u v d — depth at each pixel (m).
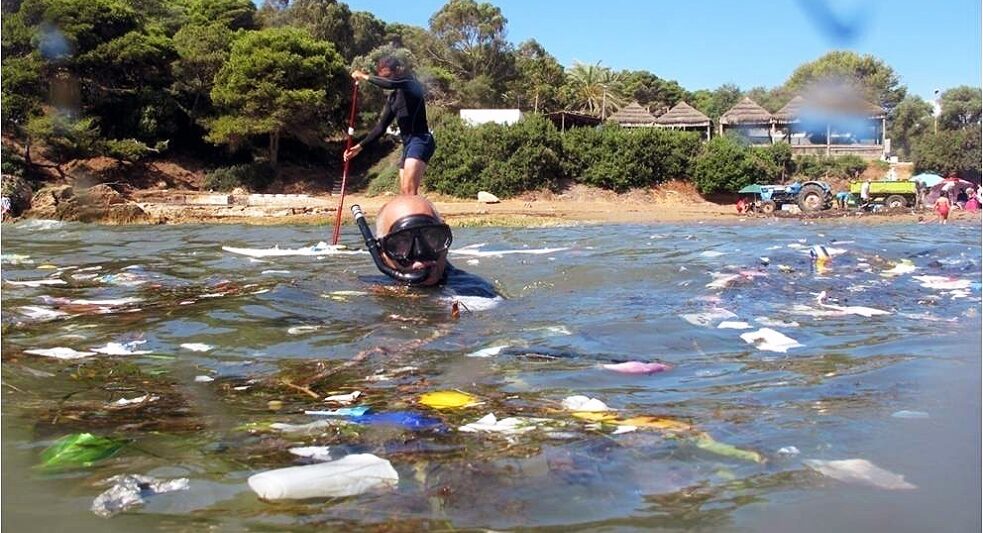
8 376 3.48
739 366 3.70
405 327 4.73
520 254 9.41
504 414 2.87
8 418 2.82
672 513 1.96
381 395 3.18
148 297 5.85
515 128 35.31
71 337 4.39
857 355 3.90
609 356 3.94
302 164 41.72
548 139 35.59
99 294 6.02
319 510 1.98
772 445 2.47
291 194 37.47
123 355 3.95
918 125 49.56
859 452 2.40
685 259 8.72
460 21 60.81
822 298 5.76
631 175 35.75
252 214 22.53
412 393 3.21
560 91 65.06
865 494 2.06
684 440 2.53
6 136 31.16
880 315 5.13
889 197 25.83
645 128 37.47
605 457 2.37
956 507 1.97
